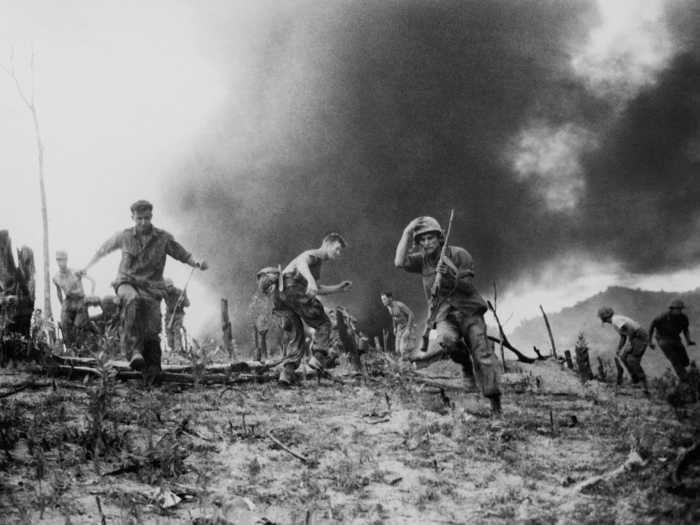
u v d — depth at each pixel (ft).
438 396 31.68
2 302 31.04
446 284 29.45
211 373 34.47
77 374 30.22
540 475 22.39
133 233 31.81
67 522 16.92
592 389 38.06
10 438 21.59
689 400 28.27
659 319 40.75
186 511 18.71
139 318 30.96
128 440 22.91
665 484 20.63
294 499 20.07
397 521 18.98
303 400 30.83
